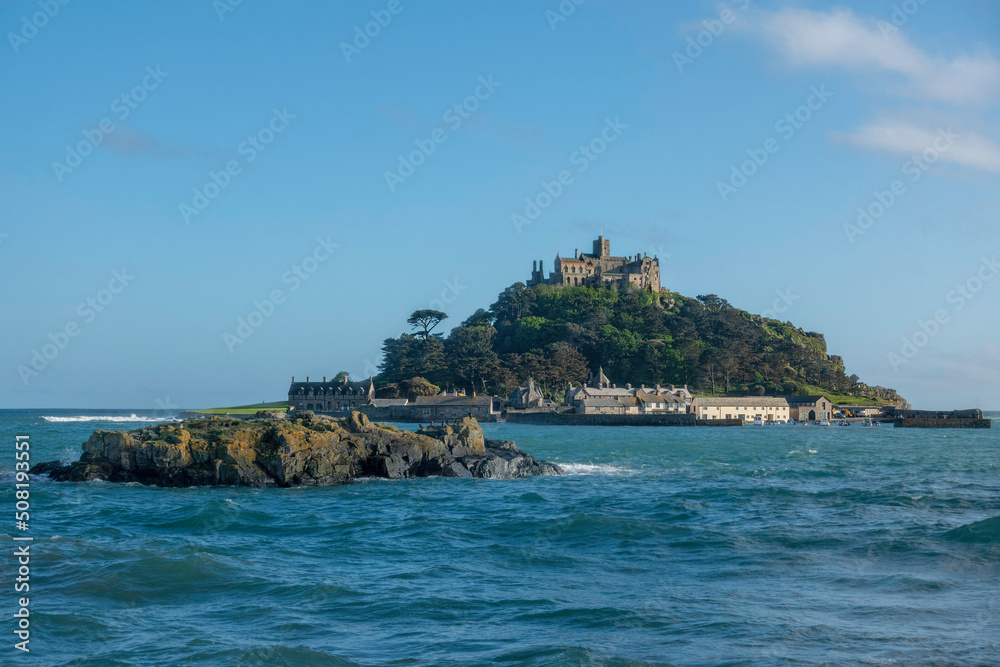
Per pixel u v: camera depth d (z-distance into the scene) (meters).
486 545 44.50
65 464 76.00
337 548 43.47
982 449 131.62
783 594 34.03
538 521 51.12
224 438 73.75
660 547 43.47
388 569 38.59
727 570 38.31
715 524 50.34
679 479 78.81
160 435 74.19
